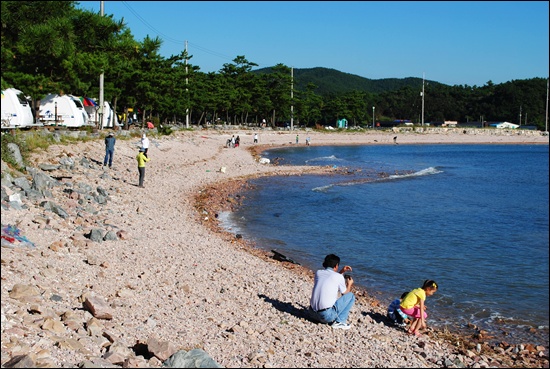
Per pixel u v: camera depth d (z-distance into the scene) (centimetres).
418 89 19125
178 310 956
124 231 1507
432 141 11412
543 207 2941
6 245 1088
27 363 595
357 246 1858
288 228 2103
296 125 12306
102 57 2772
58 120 3475
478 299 1334
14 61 2188
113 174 2606
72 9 1792
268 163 4766
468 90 19450
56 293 897
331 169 4522
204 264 1343
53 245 1184
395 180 4044
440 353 949
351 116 13200
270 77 10450
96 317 820
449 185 3909
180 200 2411
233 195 2841
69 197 1788
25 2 1523
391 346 938
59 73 2530
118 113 5644
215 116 10012
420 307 1048
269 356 798
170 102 6203
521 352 1021
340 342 918
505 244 1972
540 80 18012
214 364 661
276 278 1319
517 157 7694
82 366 625
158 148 4125
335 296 995
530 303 1310
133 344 760
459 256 1767
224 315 973
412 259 1714
